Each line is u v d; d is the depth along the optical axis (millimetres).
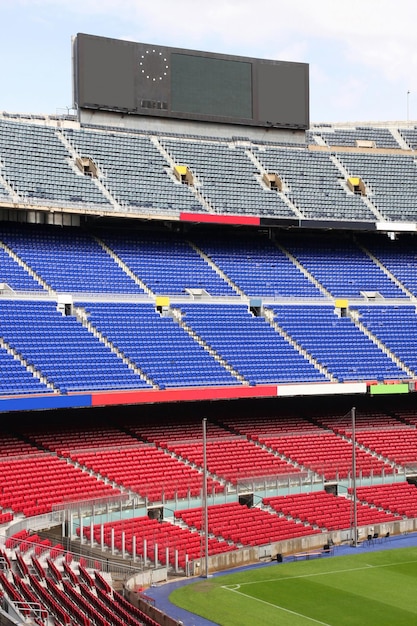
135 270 68125
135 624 31953
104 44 73188
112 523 47281
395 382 65062
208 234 76375
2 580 32938
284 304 70688
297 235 79500
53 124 73438
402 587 42156
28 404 50500
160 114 75562
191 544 46750
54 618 30703
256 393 59281
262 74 79625
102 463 53062
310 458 60125
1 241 65188
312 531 51438
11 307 59406
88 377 56312
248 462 57500
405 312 73500
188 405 65688
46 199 64438
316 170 79312
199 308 67250
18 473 49469
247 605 39375
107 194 68000
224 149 77938
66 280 63906
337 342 68312
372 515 54781
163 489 51188
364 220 74875
